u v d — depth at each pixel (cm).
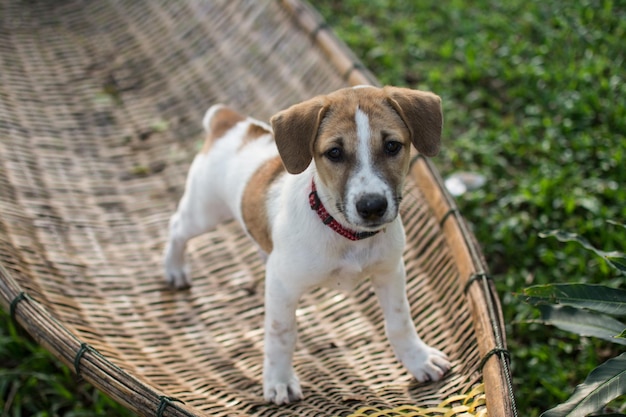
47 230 155
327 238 123
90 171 171
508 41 201
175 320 149
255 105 176
